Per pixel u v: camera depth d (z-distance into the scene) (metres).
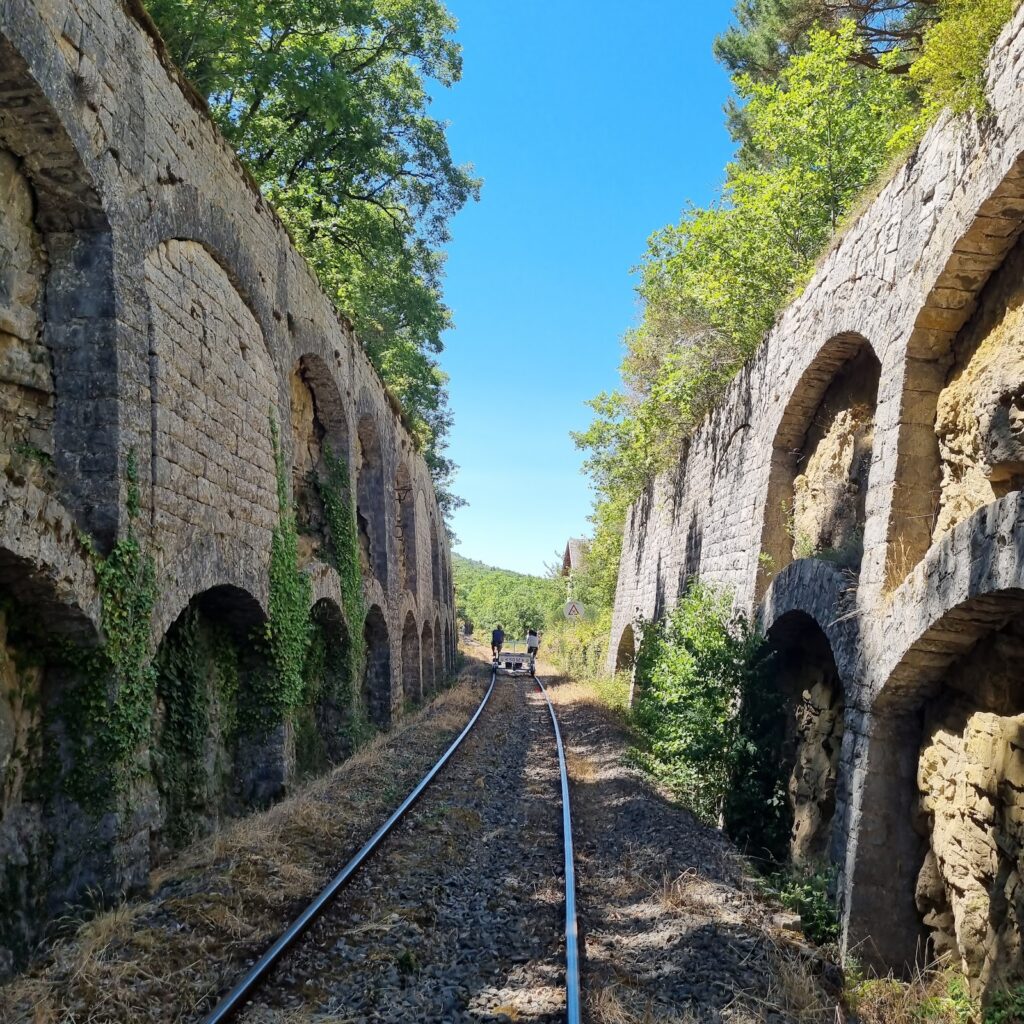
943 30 6.88
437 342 29.19
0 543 5.03
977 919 6.16
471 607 91.88
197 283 8.22
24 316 6.09
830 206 14.39
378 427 16.84
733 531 13.49
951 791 6.70
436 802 10.36
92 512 6.23
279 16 14.66
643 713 15.46
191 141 8.06
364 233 21.28
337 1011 4.97
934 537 7.63
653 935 6.24
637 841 8.76
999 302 7.02
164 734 7.76
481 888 7.34
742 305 15.24
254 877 6.82
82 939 5.45
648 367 22.47
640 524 25.17
